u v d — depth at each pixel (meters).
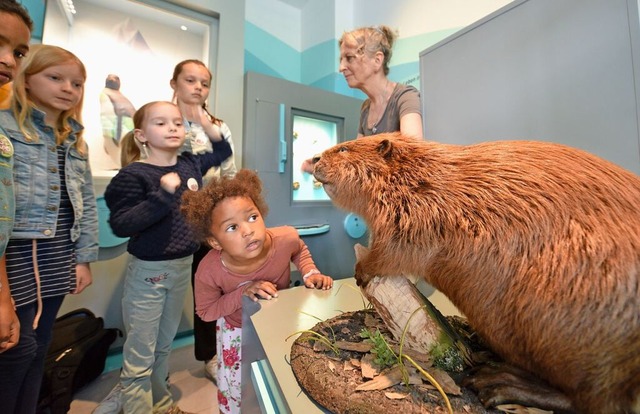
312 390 0.50
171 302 1.50
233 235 0.96
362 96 3.14
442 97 1.42
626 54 0.86
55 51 1.16
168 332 1.53
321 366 0.55
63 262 1.18
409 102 1.14
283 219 2.39
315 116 2.58
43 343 1.14
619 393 0.40
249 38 3.12
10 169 0.93
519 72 1.12
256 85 2.29
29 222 1.05
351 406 0.45
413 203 0.58
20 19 0.91
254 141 2.28
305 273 1.19
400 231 0.59
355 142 0.74
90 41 1.97
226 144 1.91
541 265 0.45
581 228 0.44
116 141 2.07
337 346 0.61
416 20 2.48
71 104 1.21
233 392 1.19
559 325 0.43
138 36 2.13
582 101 0.96
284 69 3.42
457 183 0.57
